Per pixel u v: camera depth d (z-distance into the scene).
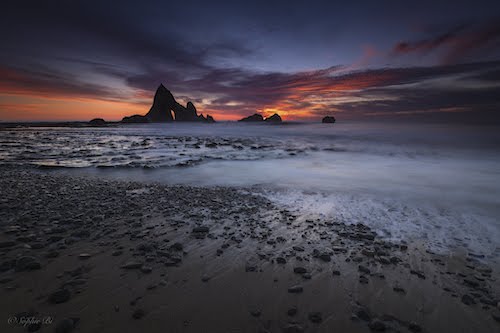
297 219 5.73
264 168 12.31
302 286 3.24
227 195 7.58
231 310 2.78
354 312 2.80
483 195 7.76
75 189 7.85
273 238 4.69
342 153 18.38
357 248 4.36
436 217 5.92
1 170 10.80
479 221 5.66
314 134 39.38
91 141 25.94
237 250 4.19
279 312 2.77
